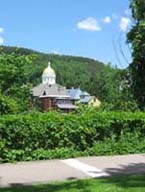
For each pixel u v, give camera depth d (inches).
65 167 595.2
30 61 1071.0
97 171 559.8
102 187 430.6
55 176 525.3
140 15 1042.7
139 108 1040.8
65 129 699.4
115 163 629.9
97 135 728.3
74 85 4849.9
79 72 5098.4
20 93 1028.5
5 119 654.5
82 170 569.6
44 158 671.8
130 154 733.3
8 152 648.4
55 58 5378.9
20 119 663.8
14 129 657.0
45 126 681.6
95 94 3403.1
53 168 587.2
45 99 4153.5
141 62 1050.7
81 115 728.3
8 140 655.1
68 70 5226.4
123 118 745.0
